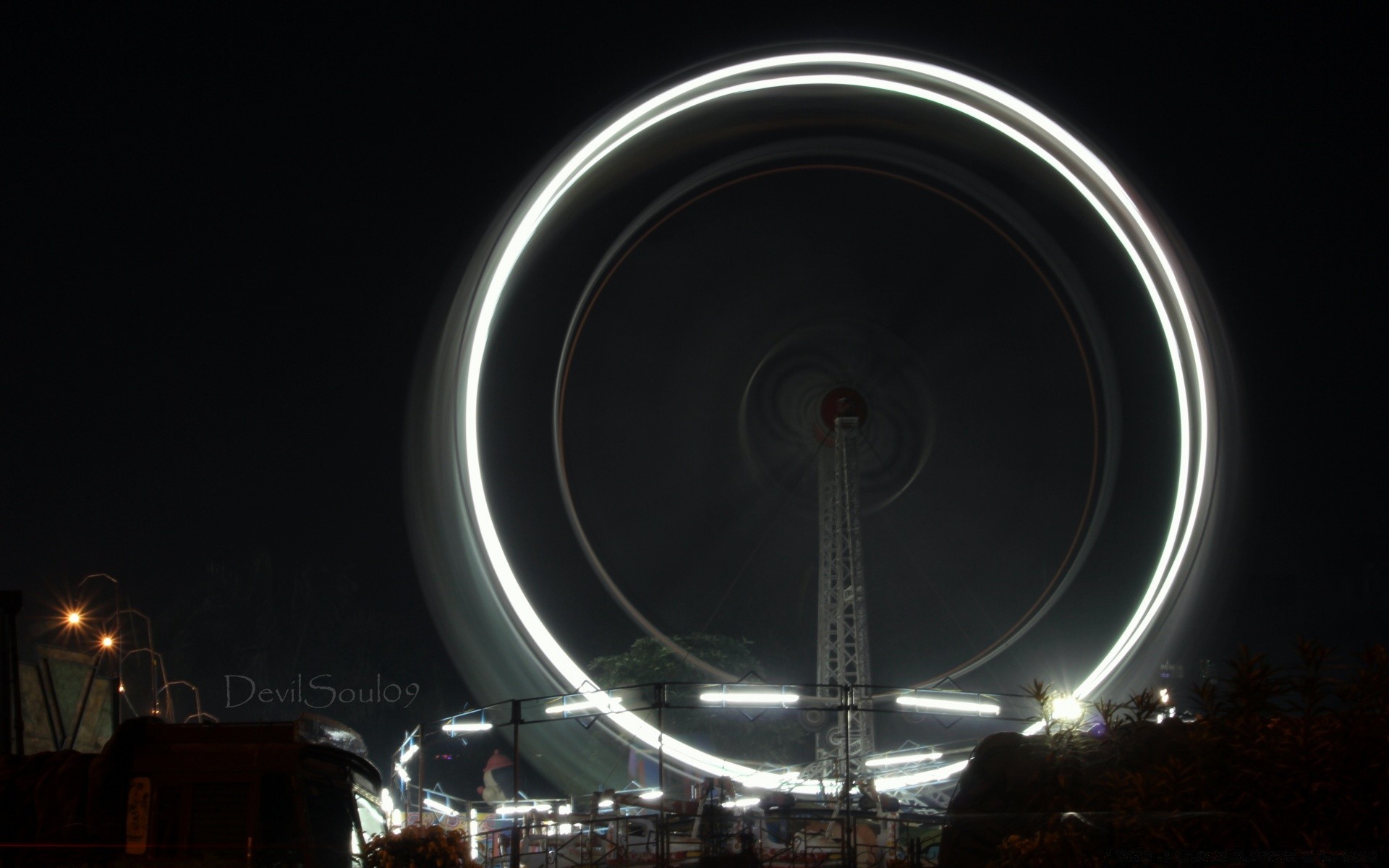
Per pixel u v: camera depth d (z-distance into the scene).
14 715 13.91
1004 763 8.39
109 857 10.38
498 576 23.69
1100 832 6.34
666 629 28.20
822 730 22.72
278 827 10.59
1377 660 6.46
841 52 27.31
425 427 24.78
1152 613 23.58
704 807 13.06
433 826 10.83
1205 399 24.19
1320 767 6.06
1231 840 6.04
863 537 29.14
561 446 27.66
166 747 10.82
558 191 26.17
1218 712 6.83
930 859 10.02
